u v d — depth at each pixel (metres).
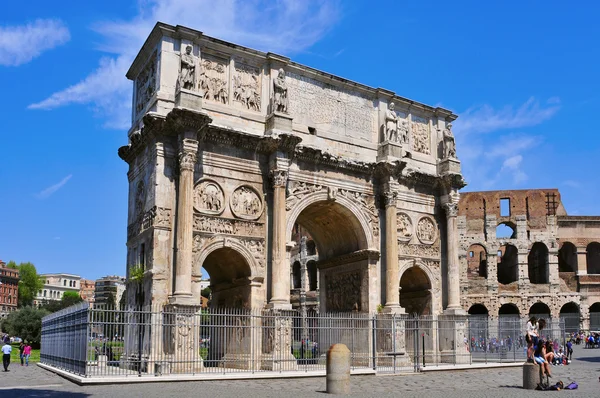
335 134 44.12
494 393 24.70
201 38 38.81
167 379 28.91
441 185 48.44
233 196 38.59
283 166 39.53
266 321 37.69
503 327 52.97
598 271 99.31
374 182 45.16
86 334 29.33
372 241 44.28
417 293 48.00
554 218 92.81
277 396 23.56
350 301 45.44
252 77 41.25
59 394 23.75
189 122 35.78
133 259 39.38
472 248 106.38
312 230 48.66
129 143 42.56
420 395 24.30
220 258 40.56
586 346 74.38
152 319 34.34
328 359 25.00
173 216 36.16
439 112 50.34
